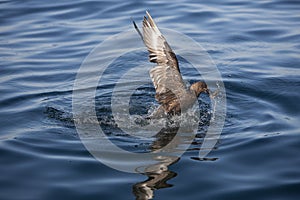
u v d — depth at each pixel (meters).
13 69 17.31
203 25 20.08
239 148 12.36
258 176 11.20
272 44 18.72
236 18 20.56
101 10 21.47
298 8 21.36
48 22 20.66
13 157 12.08
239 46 18.64
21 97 15.44
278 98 15.15
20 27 20.28
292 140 12.62
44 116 14.33
